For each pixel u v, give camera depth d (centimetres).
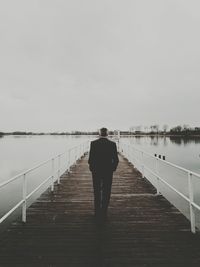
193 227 425
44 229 441
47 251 364
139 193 712
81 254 355
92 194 697
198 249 369
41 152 4966
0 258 345
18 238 405
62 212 536
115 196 678
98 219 486
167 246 378
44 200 634
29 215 516
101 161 462
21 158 3619
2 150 5678
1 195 1378
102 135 471
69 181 890
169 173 2162
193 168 2484
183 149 5119
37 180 1873
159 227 450
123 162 1452
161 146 6309
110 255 353
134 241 395
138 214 523
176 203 1214
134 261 338
